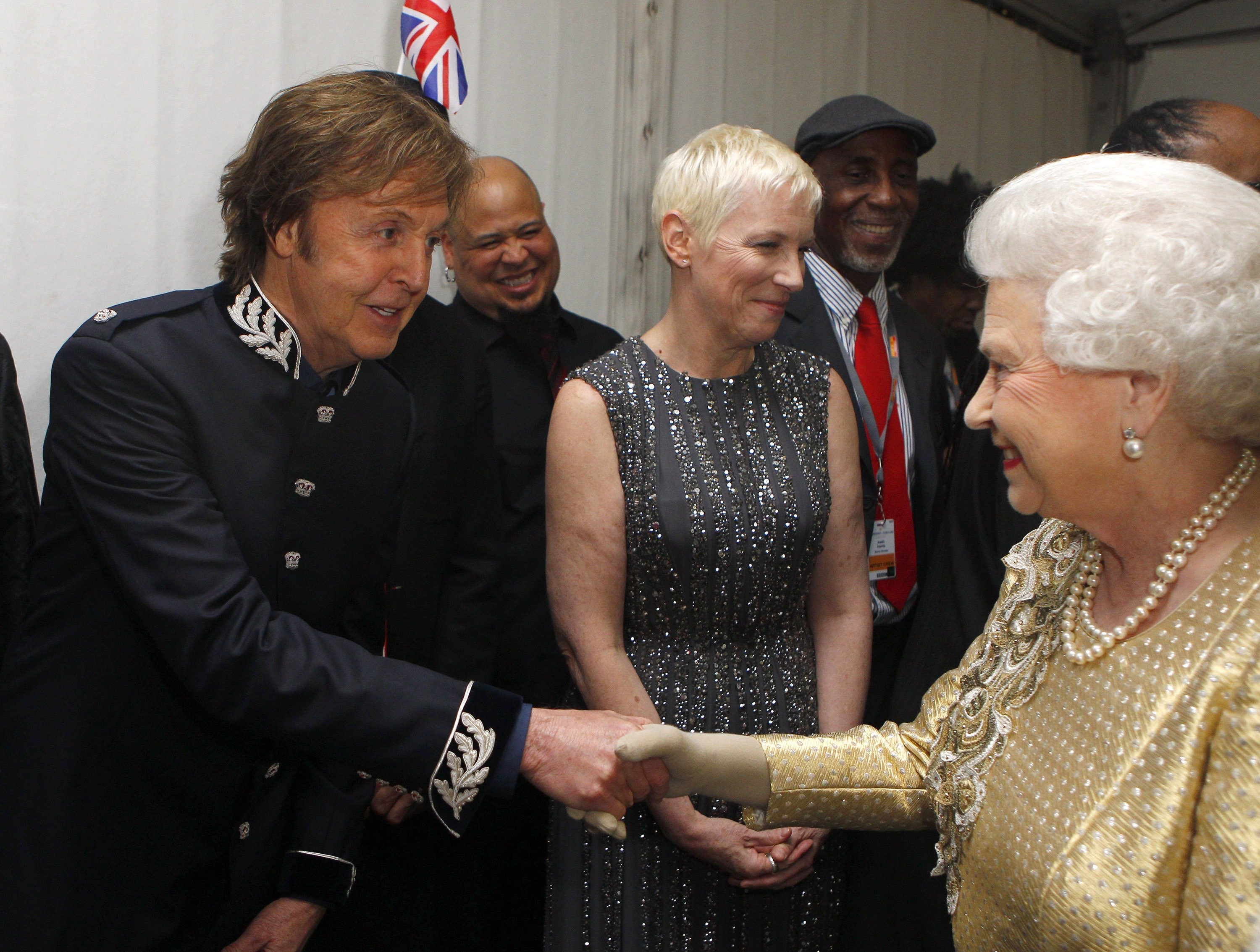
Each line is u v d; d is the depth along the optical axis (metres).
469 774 1.16
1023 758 0.84
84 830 1.15
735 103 3.18
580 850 1.39
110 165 1.81
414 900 1.63
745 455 1.40
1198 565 0.77
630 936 1.37
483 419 1.70
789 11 3.34
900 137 2.11
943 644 1.53
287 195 1.09
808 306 2.00
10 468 1.35
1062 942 0.75
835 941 1.54
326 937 1.56
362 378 1.31
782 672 1.45
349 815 1.30
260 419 1.19
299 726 1.12
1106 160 0.78
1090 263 0.74
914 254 3.00
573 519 1.38
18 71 1.69
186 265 1.94
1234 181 0.76
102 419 1.12
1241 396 0.71
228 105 1.96
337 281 1.13
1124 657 0.77
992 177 4.44
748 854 1.36
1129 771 0.74
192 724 1.19
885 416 2.00
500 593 1.72
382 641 1.51
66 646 1.17
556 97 2.60
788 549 1.40
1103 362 0.72
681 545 1.35
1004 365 0.81
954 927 0.92
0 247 1.70
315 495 1.22
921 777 1.06
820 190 1.39
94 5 1.76
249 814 1.25
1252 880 0.64
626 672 1.37
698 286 1.38
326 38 2.12
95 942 1.16
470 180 1.21
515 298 2.25
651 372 1.41
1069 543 0.91
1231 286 0.70
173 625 1.09
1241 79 4.61
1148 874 0.71
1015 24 4.50
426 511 1.57
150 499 1.11
